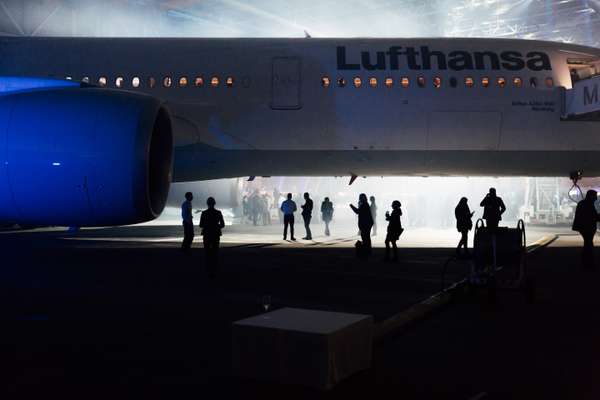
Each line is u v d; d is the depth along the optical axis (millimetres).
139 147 7883
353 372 4363
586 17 41531
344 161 14023
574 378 4371
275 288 8547
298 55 13773
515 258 7406
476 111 13492
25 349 5121
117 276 9656
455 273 10305
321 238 17719
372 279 9492
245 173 14578
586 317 6578
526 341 5480
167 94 13664
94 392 3992
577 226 10836
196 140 13648
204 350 5121
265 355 4191
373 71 13641
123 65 13852
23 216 8023
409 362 4773
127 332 5781
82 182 7777
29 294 7930
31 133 7762
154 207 9234
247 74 13711
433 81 13570
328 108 13547
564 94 13602
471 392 4043
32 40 14336
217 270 10359
